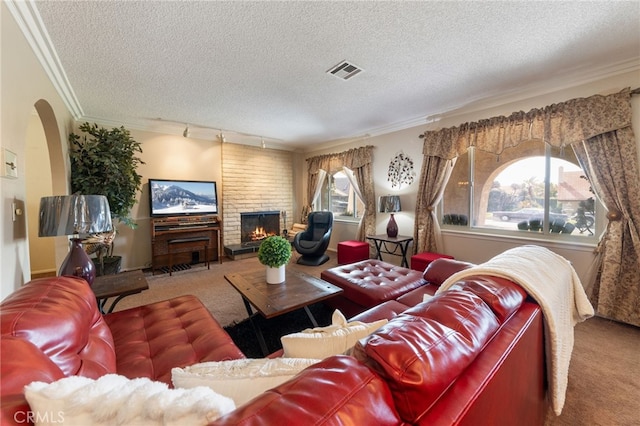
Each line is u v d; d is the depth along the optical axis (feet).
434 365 1.92
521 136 9.71
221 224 16.35
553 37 6.70
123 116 12.59
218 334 4.73
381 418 1.61
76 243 6.49
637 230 7.65
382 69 8.26
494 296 3.15
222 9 5.63
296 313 8.57
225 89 9.65
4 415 1.52
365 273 8.46
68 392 1.65
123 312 5.76
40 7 5.44
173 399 1.61
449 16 5.92
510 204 10.61
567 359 4.47
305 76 8.70
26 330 2.71
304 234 16.84
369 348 2.01
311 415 1.43
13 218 5.45
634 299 7.64
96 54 7.23
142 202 14.32
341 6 5.58
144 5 5.46
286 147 20.06
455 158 11.74
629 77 7.83
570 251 9.06
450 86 9.49
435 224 12.52
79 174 10.59
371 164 15.69
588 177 8.48
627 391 5.22
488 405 2.19
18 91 5.59
